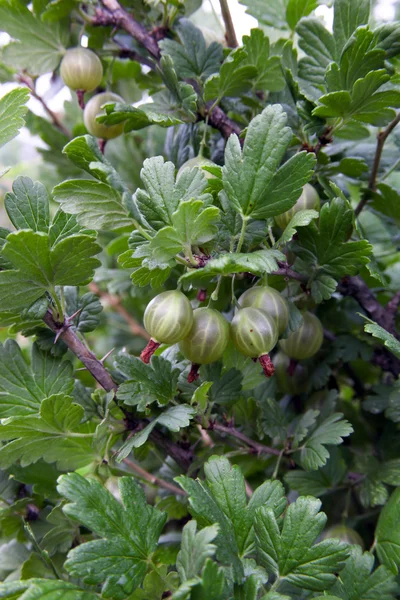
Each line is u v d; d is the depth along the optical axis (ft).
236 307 1.15
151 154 1.62
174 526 1.38
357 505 1.41
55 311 1.15
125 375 1.19
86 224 1.09
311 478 1.31
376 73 1.12
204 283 1.31
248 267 1.01
